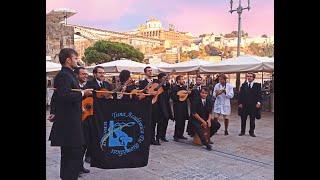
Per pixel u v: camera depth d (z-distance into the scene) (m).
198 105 7.57
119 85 6.62
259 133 9.73
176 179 5.15
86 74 5.42
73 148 3.97
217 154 6.89
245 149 7.43
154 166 5.86
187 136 9.19
